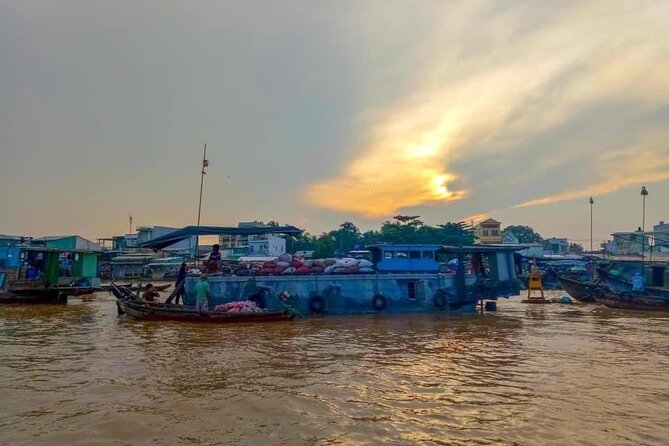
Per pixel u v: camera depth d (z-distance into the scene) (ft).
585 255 221.87
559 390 34.88
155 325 69.36
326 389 34.81
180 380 37.24
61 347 51.44
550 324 74.18
